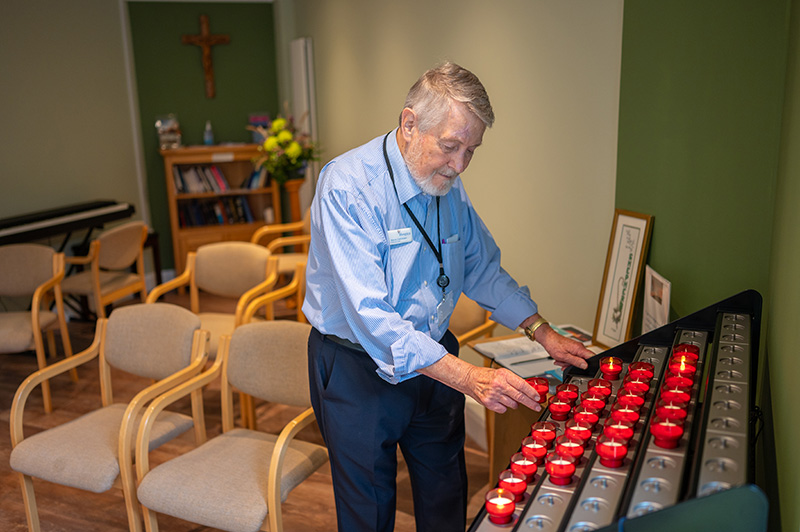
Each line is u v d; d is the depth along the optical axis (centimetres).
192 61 599
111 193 566
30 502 248
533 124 277
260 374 241
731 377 125
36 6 502
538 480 122
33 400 378
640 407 131
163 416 258
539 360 232
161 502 210
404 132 164
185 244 589
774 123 165
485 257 201
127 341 268
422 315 181
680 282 205
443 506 207
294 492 284
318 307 181
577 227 263
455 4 318
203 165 605
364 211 166
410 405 185
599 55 240
